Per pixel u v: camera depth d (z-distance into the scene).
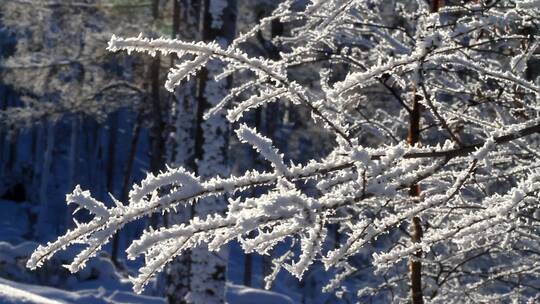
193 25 10.51
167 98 20.91
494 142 1.96
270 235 1.73
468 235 2.16
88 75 20.62
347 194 1.79
